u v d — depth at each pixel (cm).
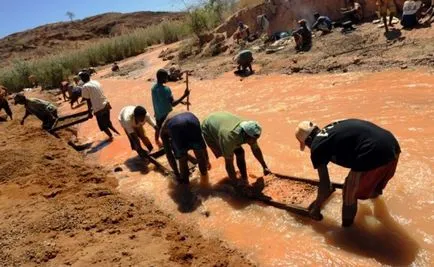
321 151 491
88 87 1020
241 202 631
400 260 461
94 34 5812
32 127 1214
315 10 1617
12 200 735
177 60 1959
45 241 579
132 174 819
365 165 468
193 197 680
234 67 1523
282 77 1284
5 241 594
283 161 727
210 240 556
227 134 614
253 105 1082
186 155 690
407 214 529
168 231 582
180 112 695
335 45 1361
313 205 541
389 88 973
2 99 1423
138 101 1442
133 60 2439
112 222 615
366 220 531
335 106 941
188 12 2162
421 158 639
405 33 1252
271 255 507
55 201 701
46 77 2255
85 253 540
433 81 956
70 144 1070
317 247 504
